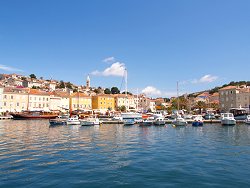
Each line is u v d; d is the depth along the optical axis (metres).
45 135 43.66
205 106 151.12
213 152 26.12
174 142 34.28
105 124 74.06
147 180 16.12
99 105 152.50
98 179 16.39
